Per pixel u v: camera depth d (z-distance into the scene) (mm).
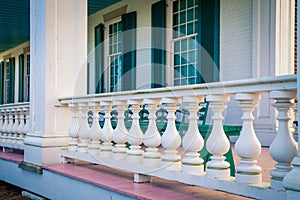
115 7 9820
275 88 2242
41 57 4691
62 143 4621
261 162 4383
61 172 3961
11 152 6324
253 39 6617
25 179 4930
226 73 7117
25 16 10406
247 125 2445
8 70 16406
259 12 6539
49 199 4375
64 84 4695
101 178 3545
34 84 4848
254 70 6586
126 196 2994
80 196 3646
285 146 2217
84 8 4836
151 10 8438
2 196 5234
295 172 2057
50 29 4625
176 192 2918
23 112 5934
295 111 4906
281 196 2178
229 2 7117
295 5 6500
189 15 7609
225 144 2613
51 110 4590
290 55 6457
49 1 4625
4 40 13773
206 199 2689
